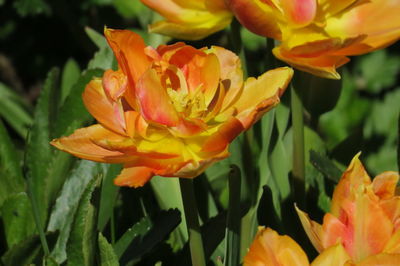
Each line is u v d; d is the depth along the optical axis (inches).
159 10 30.4
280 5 29.4
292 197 32.0
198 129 26.7
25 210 32.2
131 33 26.7
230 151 33.1
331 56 28.5
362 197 26.0
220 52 27.6
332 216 26.5
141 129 27.2
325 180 33.3
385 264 25.0
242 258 30.6
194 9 30.2
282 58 28.6
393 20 29.4
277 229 31.0
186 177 26.4
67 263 28.6
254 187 32.7
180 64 27.5
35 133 34.0
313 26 29.7
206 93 27.4
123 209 33.7
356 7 29.7
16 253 30.5
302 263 26.0
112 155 27.0
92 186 28.3
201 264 27.9
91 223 27.5
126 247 30.3
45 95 34.4
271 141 32.0
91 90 27.6
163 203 32.2
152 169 26.7
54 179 32.4
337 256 25.5
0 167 33.9
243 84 27.5
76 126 32.4
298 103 30.0
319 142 33.6
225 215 30.9
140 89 26.5
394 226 26.2
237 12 28.6
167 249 32.0
